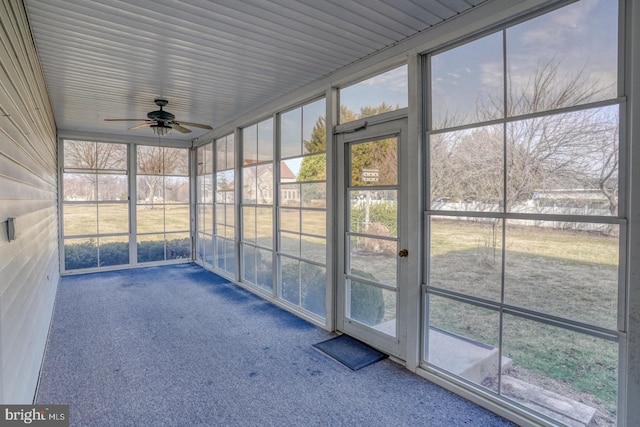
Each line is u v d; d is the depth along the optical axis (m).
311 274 3.95
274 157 4.48
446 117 2.51
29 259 2.29
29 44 2.48
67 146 6.07
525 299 2.10
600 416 1.82
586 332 1.86
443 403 2.35
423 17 2.39
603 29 1.78
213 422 2.17
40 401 2.35
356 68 3.16
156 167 6.93
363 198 3.26
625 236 1.72
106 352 3.09
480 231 2.32
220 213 6.19
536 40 2.02
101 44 2.74
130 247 6.68
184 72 3.38
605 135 1.78
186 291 5.10
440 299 2.59
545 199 2.00
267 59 3.09
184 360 2.96
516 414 2.12
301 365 2.88
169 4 2.21
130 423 2.14
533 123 2.04
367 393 2.48
